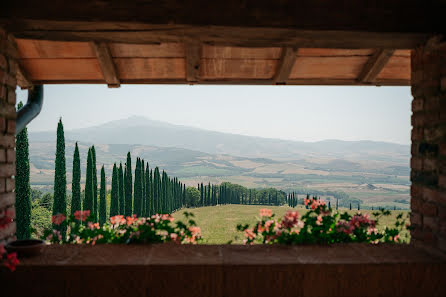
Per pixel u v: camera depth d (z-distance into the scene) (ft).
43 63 10.35
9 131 8.62
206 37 8.57
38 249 8.09
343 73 11.13
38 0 7.60
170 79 11.14
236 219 118.01
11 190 8.77
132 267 7.52
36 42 9.46
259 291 7.69
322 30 8.09
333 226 10.18
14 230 8.91
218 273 7.63
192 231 10.34
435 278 7.98
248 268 7.67
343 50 10.13
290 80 11.34
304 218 10.13
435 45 8.48
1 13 7.54
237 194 238.48
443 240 8.26
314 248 9.14
